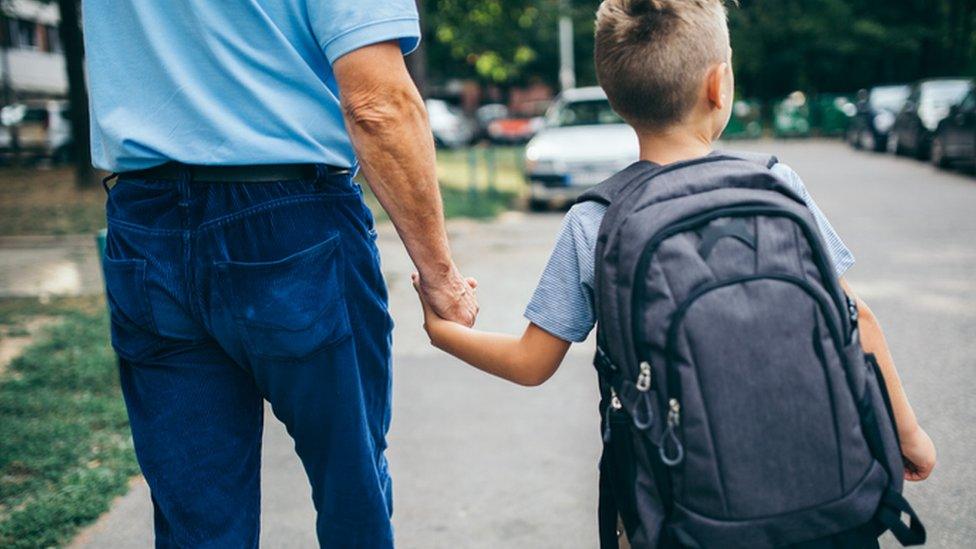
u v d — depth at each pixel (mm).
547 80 47438
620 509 1550
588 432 3975
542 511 3201
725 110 1637
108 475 3459
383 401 1872
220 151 1607
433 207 1697
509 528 3082
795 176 1632
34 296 7086
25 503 3264
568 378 4777
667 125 1610
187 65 1632
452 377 4852
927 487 3252
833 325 1396
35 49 40125
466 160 23531
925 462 1698
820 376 1369
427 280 1791
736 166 1495
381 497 1815
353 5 1557
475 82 48844
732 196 1420
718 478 1349
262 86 1627
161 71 1633
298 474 3613
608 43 1621
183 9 1624
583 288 1623
